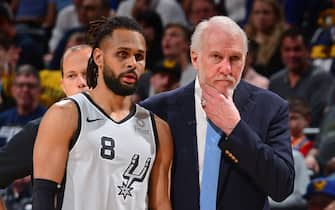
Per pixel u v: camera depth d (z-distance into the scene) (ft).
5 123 46.62
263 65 51.78
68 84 26.35
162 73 48.03
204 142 24.85
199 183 24.70
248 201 24.64
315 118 46.93
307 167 41.11
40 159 22.84
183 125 25.07
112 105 23.59
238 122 23.91
